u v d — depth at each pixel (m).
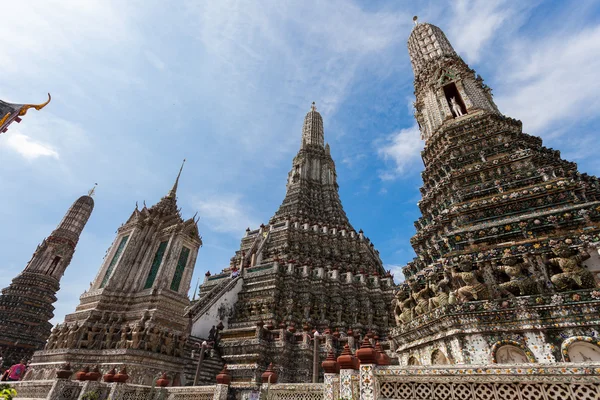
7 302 49.94
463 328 10.42
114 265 27.33
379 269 51.31
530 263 10.86
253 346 24.84
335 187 68.75
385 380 7.52
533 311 9.71
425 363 12.06
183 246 28.89
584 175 15.70
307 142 77.81
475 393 6.55
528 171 13.85
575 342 8.87
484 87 25.16
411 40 33.25
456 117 21.38
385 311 36.22
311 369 25.05
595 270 9.90
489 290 10.93
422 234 16.09
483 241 12.45
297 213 55.78
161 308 24.02
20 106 17.34
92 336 22.31
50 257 57.94
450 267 12.23
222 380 13.84
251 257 44.81
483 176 15.45
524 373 6.16
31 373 21.81
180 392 14.95
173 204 33.31
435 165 19.22
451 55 26.27
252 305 34.34
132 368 19.81
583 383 5.71
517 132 18.20
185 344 24.69
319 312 35.22
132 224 29.34
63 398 14.84
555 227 11.25
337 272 39.19
